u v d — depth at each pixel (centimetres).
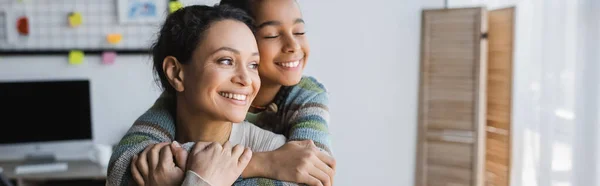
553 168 265
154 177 75
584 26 246
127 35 322
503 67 284
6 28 316
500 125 290
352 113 306
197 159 75
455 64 291
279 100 109
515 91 291
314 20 297
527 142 288
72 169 302
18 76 321
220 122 86
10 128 307
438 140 302
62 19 319
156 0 319
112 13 320
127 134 86
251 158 82
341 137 307
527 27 286
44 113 311
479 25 281
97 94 326
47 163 311
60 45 320
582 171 251
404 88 306
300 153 82
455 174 298
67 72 324
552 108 264
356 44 301
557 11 260
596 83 244
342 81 303
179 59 80
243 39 79
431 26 298
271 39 102
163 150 78
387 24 302
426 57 301
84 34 321
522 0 287
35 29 318
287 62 103
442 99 298
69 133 314
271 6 101
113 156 82
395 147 311
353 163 310
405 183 314
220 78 78
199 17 79
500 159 292
